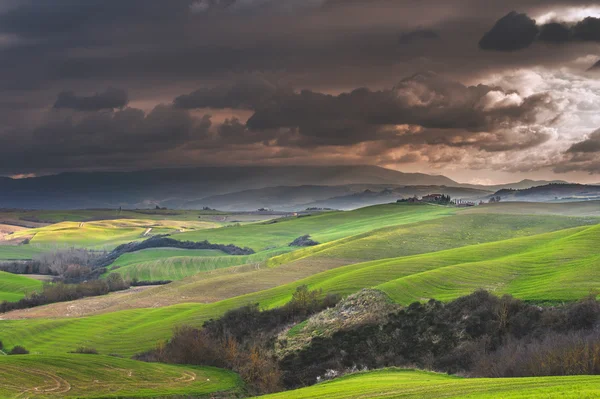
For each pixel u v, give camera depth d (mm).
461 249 139625
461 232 198750
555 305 73125
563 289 79250
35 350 108812
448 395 40281
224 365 74250
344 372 68812
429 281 96938
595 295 71750
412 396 42156
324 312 92875
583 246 114125
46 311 157750
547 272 95938
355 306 90125
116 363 67688
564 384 38625
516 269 102312
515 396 34906
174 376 66500
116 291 193750
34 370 60562
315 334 84125
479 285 92688
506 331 68938
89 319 132000
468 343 68250
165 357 78125
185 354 76188
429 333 74938
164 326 111625
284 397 50969
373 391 46875
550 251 114312
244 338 92125
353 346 77000
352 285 107188
